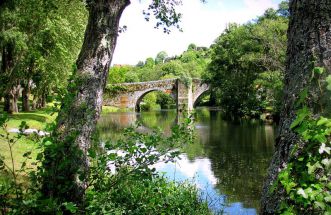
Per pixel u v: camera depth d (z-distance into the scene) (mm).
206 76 61094
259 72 41344
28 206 3158
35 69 24125
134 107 64375
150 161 3932
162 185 5332
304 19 2742
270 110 39312
